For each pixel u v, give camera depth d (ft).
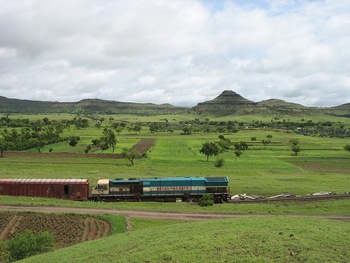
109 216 173.27
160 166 379.96
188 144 625.41
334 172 381.19
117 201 226.99
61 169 338.34
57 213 176.96
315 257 89.92
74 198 225.56
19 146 496.64
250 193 254.06
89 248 114.52
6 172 306.96
